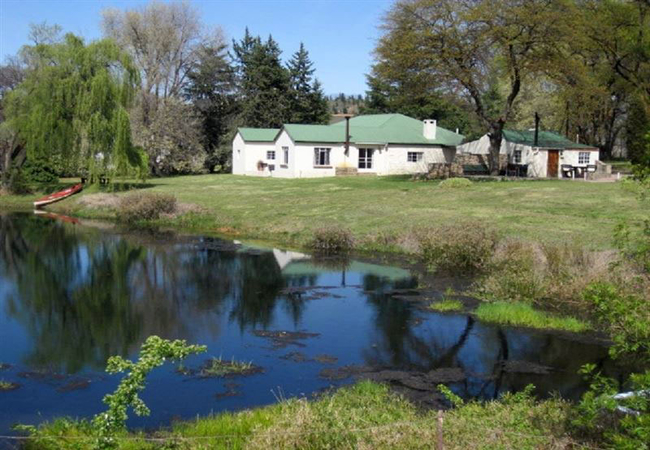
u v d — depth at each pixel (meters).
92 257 21.72
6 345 11.91
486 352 11.20
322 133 47.34
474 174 42.69
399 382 9.74
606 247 17.50
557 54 34.62
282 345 11.77
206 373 10.20
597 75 42.84
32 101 38.59
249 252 22.34
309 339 12.14
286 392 9.32
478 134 66.38
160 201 31.72
